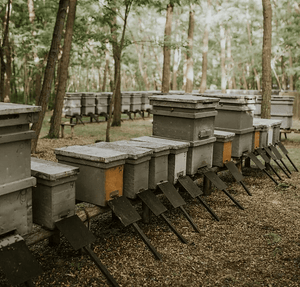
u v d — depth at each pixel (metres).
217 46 44.03
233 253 4.33
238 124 7.02
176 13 34.16
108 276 3.47
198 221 5.36
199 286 3.57
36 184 3.64
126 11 10.66
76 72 46.47
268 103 12.23
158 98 5.64
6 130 2.99
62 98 12.24
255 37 39.03
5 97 21.05
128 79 61.28
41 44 17.59
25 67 24.03
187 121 5.49
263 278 3.75
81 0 12.34
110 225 5.04
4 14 19.19
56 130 12.32
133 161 4.34
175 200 4.84
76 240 3.54
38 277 3.60
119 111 16.39
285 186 7.45
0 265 2.93
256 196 6.76
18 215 3.24
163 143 5.16
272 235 4.86
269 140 8.71
